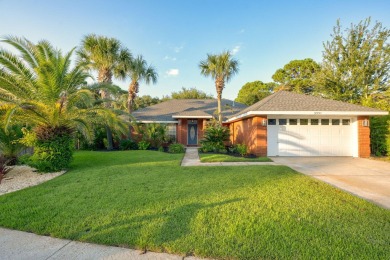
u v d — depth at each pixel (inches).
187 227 134.0
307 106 478.0
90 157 480.4
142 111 885.8
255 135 492.4
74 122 351.9
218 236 123.0
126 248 114.7
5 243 121.7
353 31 767.1
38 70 300.8
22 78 320.8
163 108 911.7
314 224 137.8
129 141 682.2
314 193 202.4
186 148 700.7
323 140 502.6
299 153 499.2
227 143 703.7
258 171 302.7
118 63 680.4
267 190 211.2
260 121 486.0
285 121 500.4
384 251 108.8
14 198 197.8
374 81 743.7
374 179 271.3
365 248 111.5
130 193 204.7
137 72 707.4
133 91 735.1
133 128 745.6
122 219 147.2
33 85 330.0
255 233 126.3
